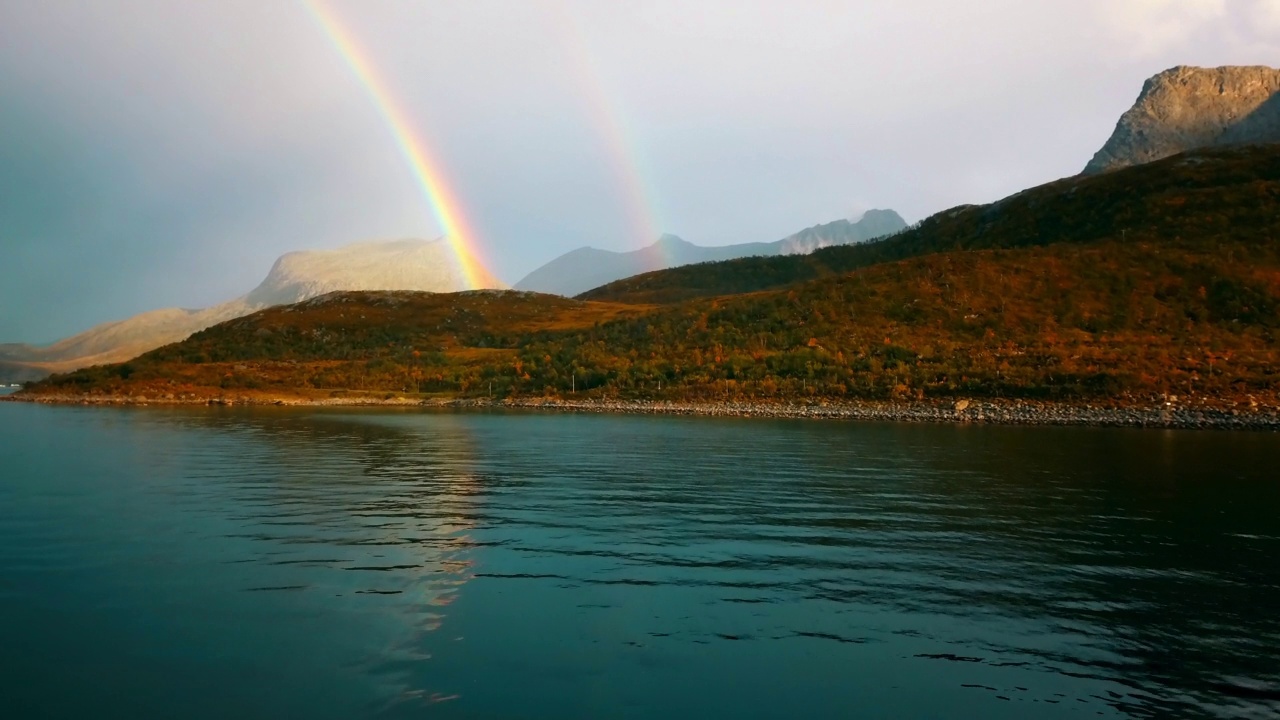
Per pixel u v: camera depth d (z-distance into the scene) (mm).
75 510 29922
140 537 25281
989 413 86312
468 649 15812
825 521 28234
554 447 55594
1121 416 81000
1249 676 14984
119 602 18641
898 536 25859
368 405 125375
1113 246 148625
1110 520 28625
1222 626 17594
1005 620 17859
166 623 17234
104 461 46312
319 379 151750
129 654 15547
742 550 23828
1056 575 21375
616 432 69938
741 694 13953
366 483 37281
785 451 52906
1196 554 23719
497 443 58875
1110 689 14375
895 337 122875
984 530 26828
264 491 34750
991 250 159000
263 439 62094
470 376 147875
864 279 149875
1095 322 120500
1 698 13648
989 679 14734
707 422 83812
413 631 16812
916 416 87562
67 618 17562
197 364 170000
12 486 36219
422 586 19969
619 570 21516
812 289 151750
